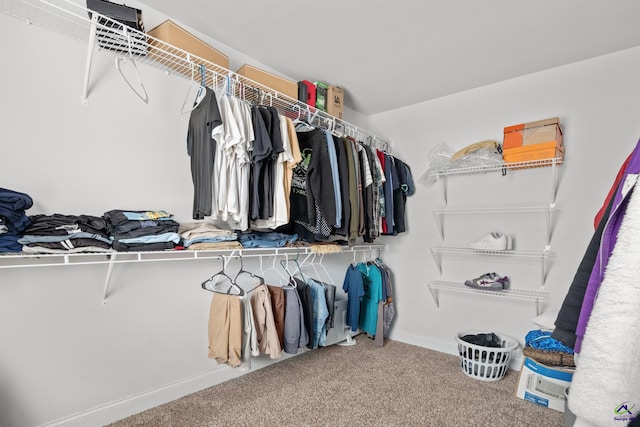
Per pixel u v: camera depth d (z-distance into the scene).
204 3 1.77
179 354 1.89
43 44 1.44
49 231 1.28
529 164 2.30
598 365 0.41
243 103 1.73
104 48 1.61
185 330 1.91
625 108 2.09
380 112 3.30
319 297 2.28
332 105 2.57
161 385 1.81
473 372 2.22
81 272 1.53
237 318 1.76
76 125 1.53
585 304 0.53
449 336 2.78
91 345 1.56
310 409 1.79
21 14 1.43
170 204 1.86
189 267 1.93
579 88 2.24
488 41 2.04
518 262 2.45
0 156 1.33
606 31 1.90
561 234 2.28
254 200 1.74
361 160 2.42
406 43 2.09
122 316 1.66
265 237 2.04
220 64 1.92
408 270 3.04
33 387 1.40
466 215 2.71
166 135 1.84
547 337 1.94
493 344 2.28
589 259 0.58
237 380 2.11
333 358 2.53
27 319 1.39
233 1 1.74
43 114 1.43
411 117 3.09
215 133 1.52
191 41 1.75
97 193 1.59
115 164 1.65
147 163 1.77
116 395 1.64
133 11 1.48
